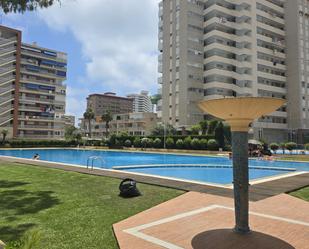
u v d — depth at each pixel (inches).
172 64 2628.0
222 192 413.7
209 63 2536.9
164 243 229.5
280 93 2783.0
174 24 2650.1
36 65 3117.6
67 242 229.6
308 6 2886.3
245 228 250.8
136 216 301.4
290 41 2829.7
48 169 662.5
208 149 1616.6
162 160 1294.3
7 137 2689.5
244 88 2522.1
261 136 2568.9
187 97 2487.7
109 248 220.2
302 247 222.5
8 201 355.6
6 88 2719.0
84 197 382.0
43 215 299.0
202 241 233.8
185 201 365.4
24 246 136.6
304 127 2701.8
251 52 2610.7
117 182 491.2
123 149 2049.7
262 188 454.0
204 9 2642.7
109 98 6254.9
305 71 2783.0
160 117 2723.9
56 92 3225.9
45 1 399.9
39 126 3046.3
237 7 2664.9
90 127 4158.5
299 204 359.6
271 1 2878.9
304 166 978.1
